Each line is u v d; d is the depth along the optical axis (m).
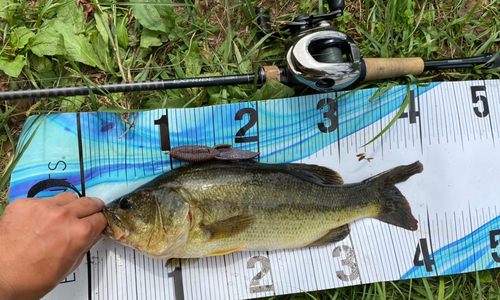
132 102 0.52
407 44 0.55
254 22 0.53
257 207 0.47
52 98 0.51
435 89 0.53
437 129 0.53
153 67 0.53
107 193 0.50
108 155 0.50
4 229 0.43
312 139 0.52
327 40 0.46
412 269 0.52
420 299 0.53
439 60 0.52
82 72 0.52
